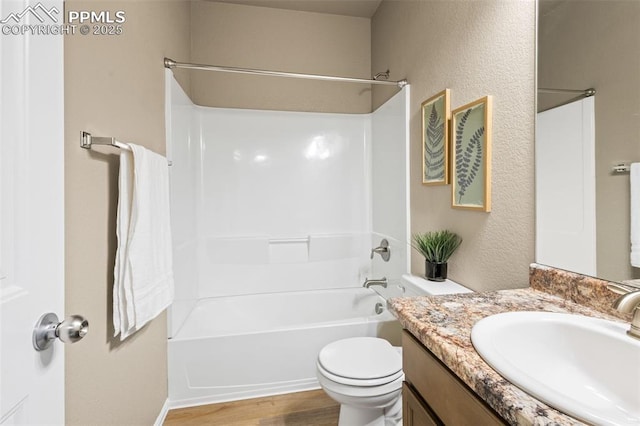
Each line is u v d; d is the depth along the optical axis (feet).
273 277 8.77
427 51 6.07
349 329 6.60
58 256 2.23
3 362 1.74
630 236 2.62
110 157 3.81
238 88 8.64
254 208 8.73
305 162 9.00
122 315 3.76
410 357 2.92
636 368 2.07
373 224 9.05
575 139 3.10
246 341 6.14
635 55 2.56
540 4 3.50
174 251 6.28
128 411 4.22
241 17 8.59
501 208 4.14
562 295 3.22
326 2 8.54
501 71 4.11
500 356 1.98
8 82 1.83
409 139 6.84
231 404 5.96
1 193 1.77
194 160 7.87
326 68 9.11
